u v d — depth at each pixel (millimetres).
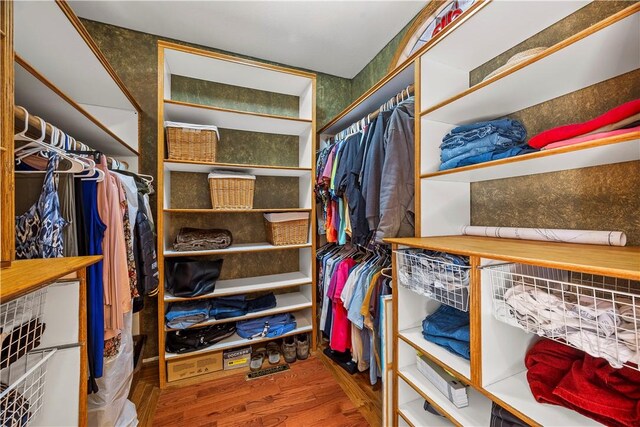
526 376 897
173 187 2121
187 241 1880
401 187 1381
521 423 802
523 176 1258
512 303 795
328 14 1831
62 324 794
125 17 1856
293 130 2330
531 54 977
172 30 1995
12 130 701
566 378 759
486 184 1424
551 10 1045
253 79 2137
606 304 683
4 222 678
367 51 2277
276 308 2084
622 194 946
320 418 1448
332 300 1940
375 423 1413
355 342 1771
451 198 1435
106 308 1110
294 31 2008
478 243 1066
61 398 784
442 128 1412
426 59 1351
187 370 1801
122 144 1799
